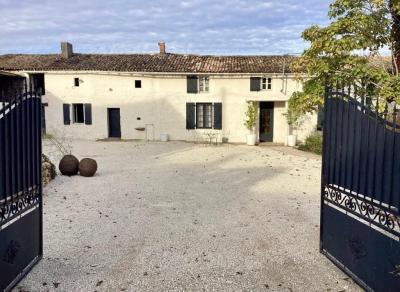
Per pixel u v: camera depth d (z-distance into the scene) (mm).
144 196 9094
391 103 8758
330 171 5191
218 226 6770
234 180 11289
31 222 4902
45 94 23375
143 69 22641
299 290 4406
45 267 4953
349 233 4715
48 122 23578
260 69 22234
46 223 6832
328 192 5297
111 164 14375
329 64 10992
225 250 5621
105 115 23328
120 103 23266
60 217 7234
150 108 23219
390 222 3936
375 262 4180
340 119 4918
